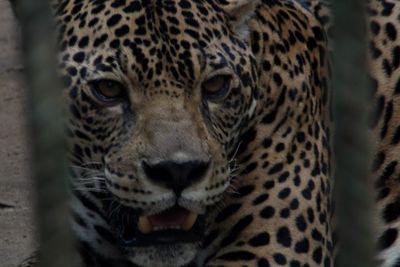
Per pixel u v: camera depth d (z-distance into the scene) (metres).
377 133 11.94
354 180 4.68
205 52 9.35
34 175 4.46
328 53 11.37
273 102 10.31
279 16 10.89
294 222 10.19
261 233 10.12
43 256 4.55
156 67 9.20
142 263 9.56
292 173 10.34
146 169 8.92
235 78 9.58
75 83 9.40
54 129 4.40
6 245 14.11
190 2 9.62
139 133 9.12
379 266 12.05
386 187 12.08
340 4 4.50
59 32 9.57
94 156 9.54
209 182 9.07
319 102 10.95
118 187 9.19
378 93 11.93
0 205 15.27
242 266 10.04
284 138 10.39
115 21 9.38
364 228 4.74
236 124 9.76
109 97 9.32
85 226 10.47
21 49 4.71
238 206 10.18
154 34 9.29
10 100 19.06
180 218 9.23
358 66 4.56
